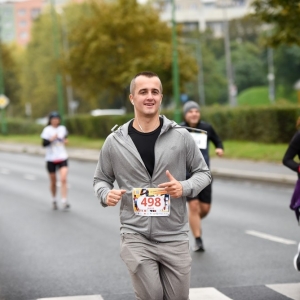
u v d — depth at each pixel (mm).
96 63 90375
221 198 36281
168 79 83688
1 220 30797
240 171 47031
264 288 17531
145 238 12062
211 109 70250
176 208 12047
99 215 31484
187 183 11859
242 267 20000
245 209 32094
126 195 12062
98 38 89938
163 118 12211
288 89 181750
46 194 40781
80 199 37625
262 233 25609
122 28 89438
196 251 22516
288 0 46281
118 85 91438
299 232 25703
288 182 41062
